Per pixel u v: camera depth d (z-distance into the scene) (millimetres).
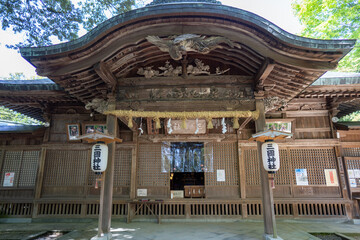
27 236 7148
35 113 11750
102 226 6270
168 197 9633
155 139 9953
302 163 9664
